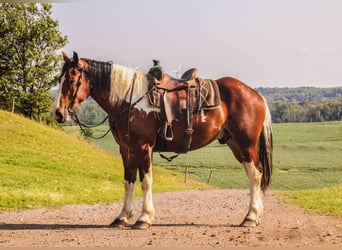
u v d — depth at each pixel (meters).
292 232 9.79
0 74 56.03
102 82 10.09
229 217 12.49
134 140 10.02
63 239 9.15
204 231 9.96
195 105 10.23
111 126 10.26
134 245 8.57
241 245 8.56
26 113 56.56
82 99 10.12
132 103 10.01
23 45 56.53
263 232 9.83
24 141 35.28
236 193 21.66
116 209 14.23
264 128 10.86
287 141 102.88
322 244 8.65
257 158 10.70
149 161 10.09
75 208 14.28
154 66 10.31
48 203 15.05
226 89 10.62
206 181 56.34
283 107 167.25
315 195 18.23
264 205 15.30
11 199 15.07
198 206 15.72
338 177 61.94
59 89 10.03
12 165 27.98
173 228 10.34
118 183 28.61
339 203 14.98
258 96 10.84
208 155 80.50
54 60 57.06
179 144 10.30
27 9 57.22
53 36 57.03
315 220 11.51
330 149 91.31
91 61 10.23
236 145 10.80
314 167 71.12
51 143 36.88
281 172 66.62
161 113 10.03
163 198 18.56
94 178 29.03
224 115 10.50
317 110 162.62
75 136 45.38
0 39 55.34
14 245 8.55
